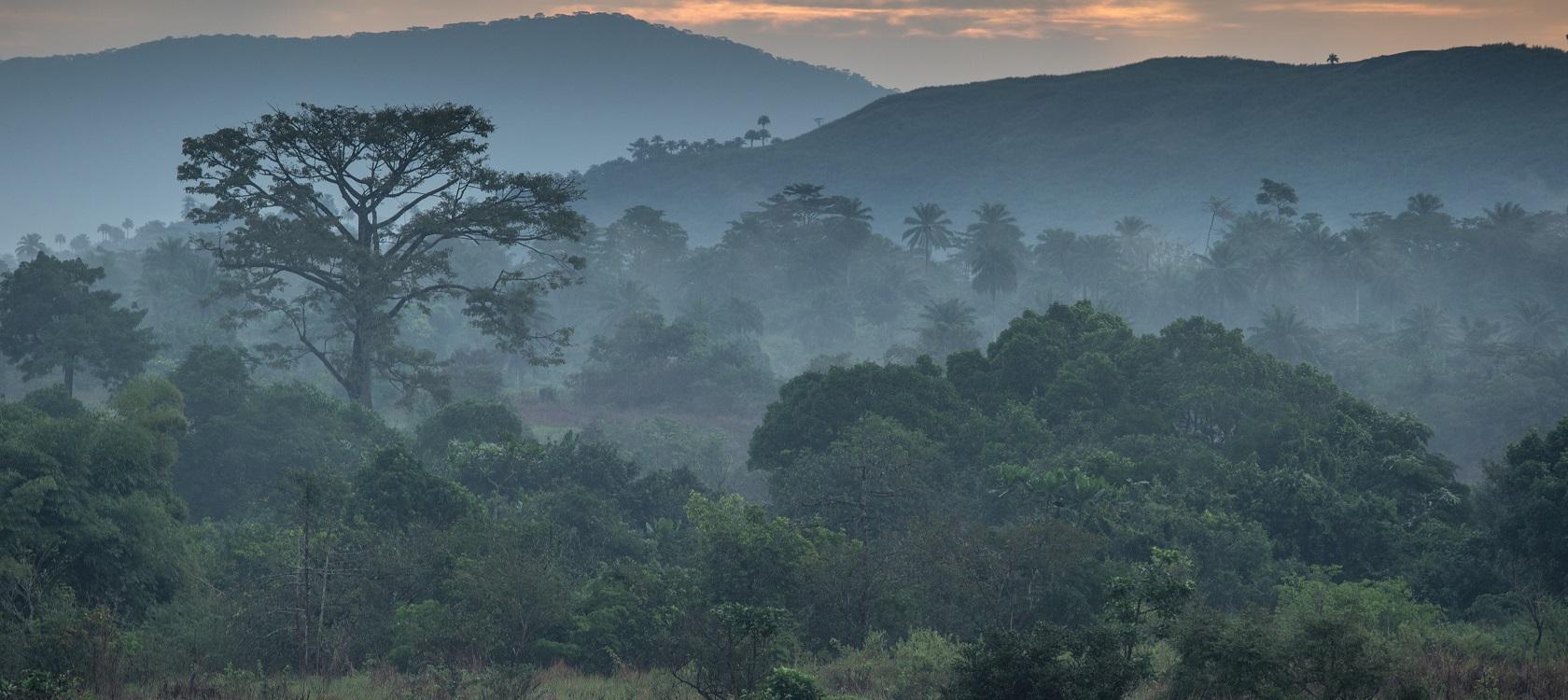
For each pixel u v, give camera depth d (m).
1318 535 146.12
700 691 69.94
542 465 164.38
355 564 97.19
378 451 129.00
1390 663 65.06
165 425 135.62
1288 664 65.06
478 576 92.50
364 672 85.19
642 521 162.12
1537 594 107.44
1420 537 146.88
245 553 107.75
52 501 96.81
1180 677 67.50
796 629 91.88
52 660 75.44
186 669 83.69
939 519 109.44
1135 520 133.12
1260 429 168.38
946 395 185.62
